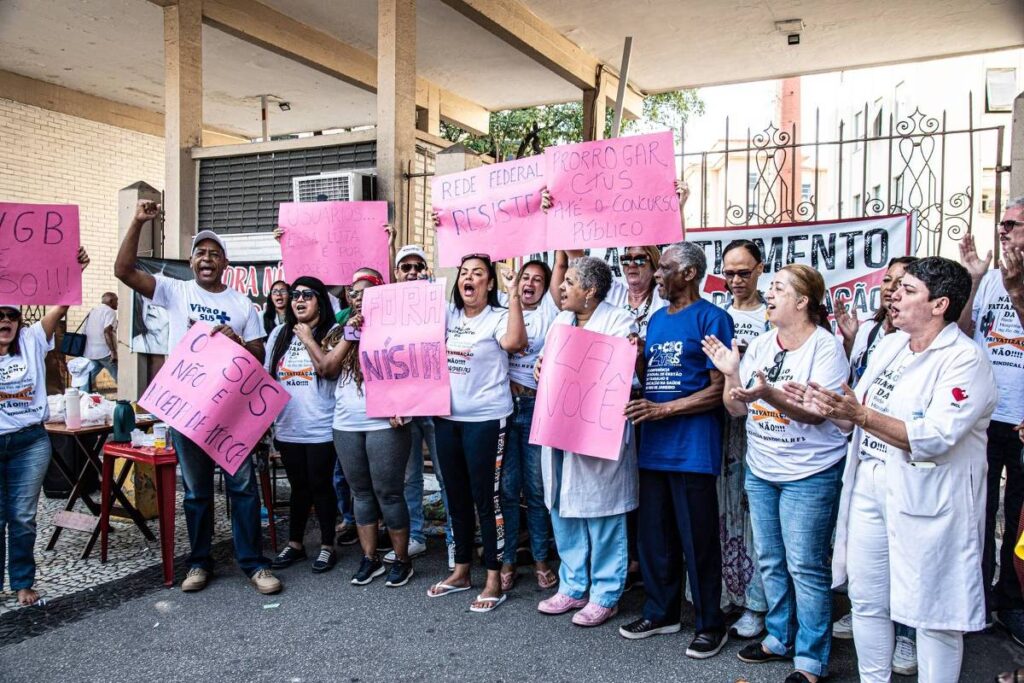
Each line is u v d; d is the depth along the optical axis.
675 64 10.23
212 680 3.36
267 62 10.53
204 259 4.48
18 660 3.55
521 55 10.28
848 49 9.59
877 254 5.05
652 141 4.09
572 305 3.85
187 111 7.77
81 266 4.38
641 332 4.13
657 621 3.74
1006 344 3.84
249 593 4.34
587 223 4.27
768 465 3.28
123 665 3.50
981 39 9.18
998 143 5.08
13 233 4.22
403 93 6.77
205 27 9.18
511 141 16.28
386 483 4.30
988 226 13.12
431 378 4.10
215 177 7.79
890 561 2.74
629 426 3.85
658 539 3.70
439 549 5.09
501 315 4.09
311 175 7.25
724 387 3.44
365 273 4.89
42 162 11.37
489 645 3.67
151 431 5.45
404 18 6.72
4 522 4.16
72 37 9.52
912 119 5.36
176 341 4.40
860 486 2.87
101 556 4.86
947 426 2.54
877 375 2.90
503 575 4.35
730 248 4.01
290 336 4.80
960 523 2.63
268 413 4.33
